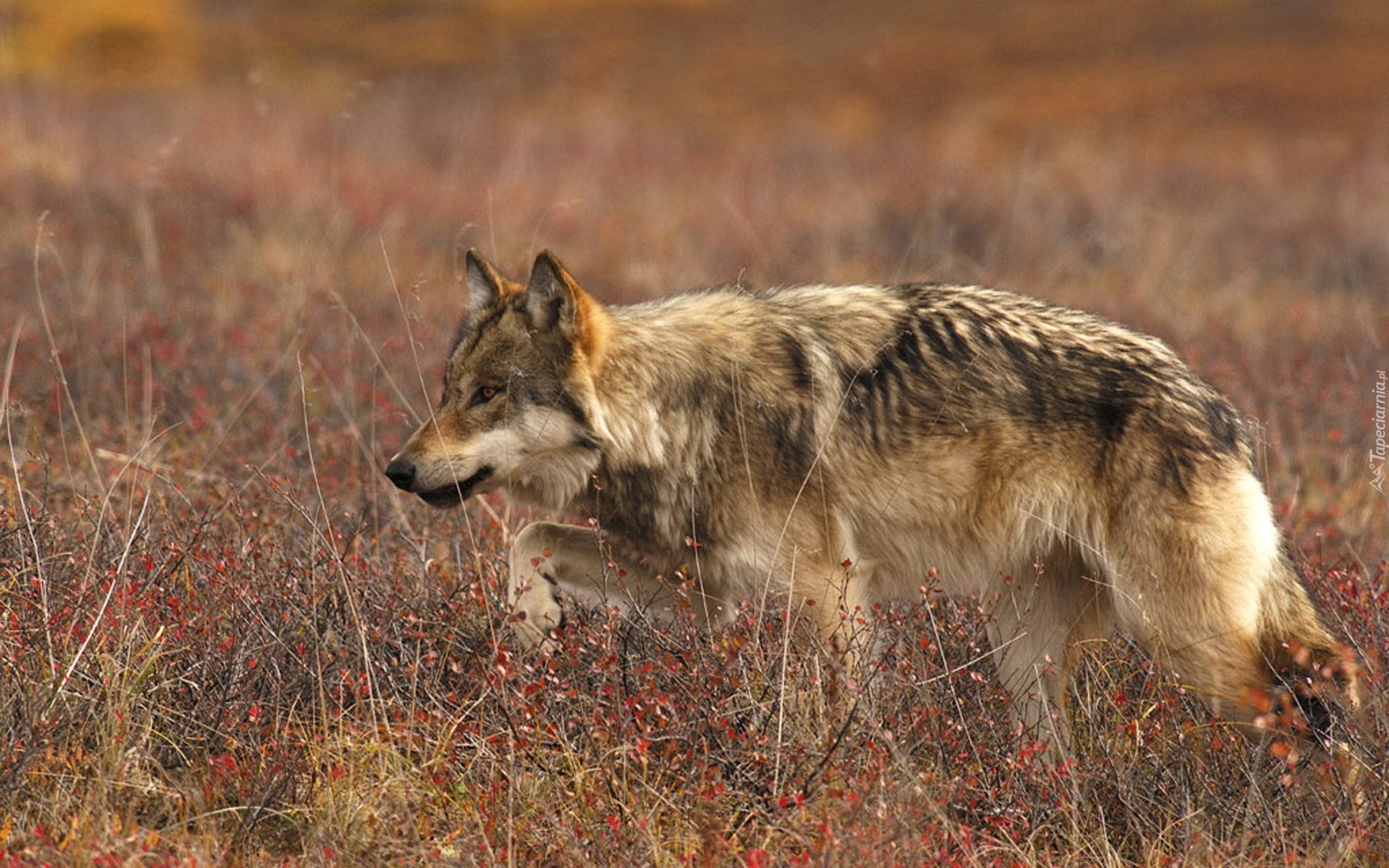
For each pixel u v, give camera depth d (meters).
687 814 8.27
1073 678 10.47
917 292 10.76
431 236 26.44
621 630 9.65
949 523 10.34
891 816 7.85
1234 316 23.69
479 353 10.30
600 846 7.96
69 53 61.53
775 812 8.16
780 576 10.04
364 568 10.29
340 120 39.03
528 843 8.10
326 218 25.92
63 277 20.47
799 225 30.27
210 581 9.84
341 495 12.85
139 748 8.55
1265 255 30.08
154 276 21.06
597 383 10.18
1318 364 19.00
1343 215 32.47
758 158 40.56
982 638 10.58
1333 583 10.97
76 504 11.20
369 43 69.25
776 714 8.77
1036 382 10.16
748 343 10.34
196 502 12.28
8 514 10.46
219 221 25.59
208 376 16.38
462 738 8.95
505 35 70.81
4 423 13.14
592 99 55.09
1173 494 9.78
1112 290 25.73
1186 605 9.80
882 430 10.22
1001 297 10.68
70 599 9.33
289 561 10.01
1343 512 14.34
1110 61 59.44
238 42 68.38
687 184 35.56
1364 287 26.22
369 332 18.66
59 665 8.79
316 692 9.20
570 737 8.91
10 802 7.96
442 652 9.65
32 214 25.42
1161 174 37.81
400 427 15.54
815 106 54.66
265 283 21.55
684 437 10.16
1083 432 10.03
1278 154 42.03
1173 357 10.30
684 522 10.21
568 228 28.42
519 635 9.77
